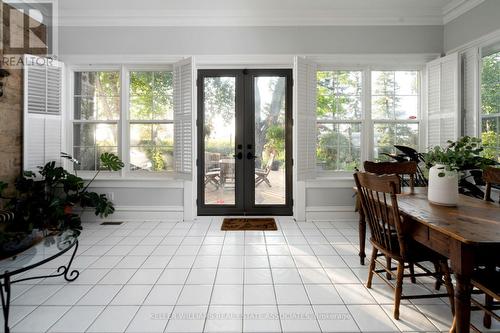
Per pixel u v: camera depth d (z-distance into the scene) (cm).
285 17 380
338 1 351
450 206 187
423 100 392
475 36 326
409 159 346
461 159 189
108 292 206
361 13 374
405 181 342
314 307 188
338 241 312
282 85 407
